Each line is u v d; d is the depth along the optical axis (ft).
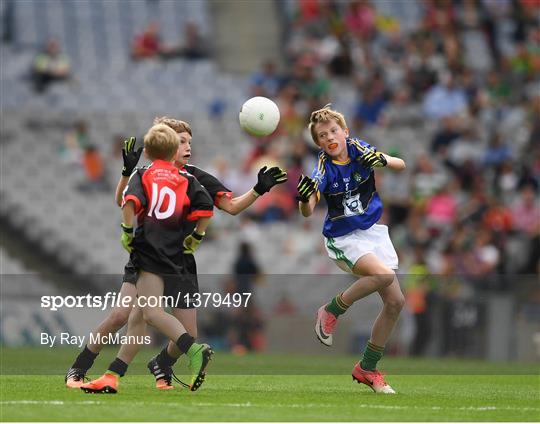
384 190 228.22
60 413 72.33
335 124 92.27
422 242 217.56
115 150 236.84
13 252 220.84
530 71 273.13
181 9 281.54
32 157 234.58
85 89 254.06
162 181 85.66
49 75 252.42
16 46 263.90
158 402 79.97
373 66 265.95
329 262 223.10
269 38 283.59
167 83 260.21
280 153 232.94
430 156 243.40
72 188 231.09
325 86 250.98
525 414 79.10
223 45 280.51
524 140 248.73
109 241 226.99
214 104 252.62
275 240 224.12
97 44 270.46
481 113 254.47
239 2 290.15
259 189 91.40
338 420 71.87
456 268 210.59
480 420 74.33
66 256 223.92
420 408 81.00
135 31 275.59
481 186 235.20
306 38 272.10
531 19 287.89
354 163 92.84
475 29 286.25
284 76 254.06
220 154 243.81
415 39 269.23
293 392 94.32
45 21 269.44
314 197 91.30
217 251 222.89
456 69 262.67
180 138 92.02
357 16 276.21
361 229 93.15
